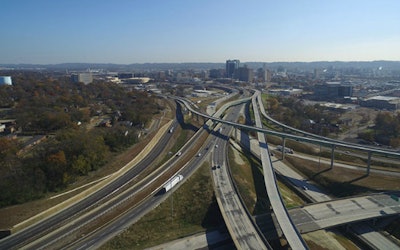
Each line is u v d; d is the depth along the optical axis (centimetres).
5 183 11788
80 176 14275
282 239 11250
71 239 9969
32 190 12131
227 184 14075
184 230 11062
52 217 11144
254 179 16238
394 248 11006
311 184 16512
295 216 12081
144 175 15075
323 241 11088
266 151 18738
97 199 12544
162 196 12825
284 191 15350
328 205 13000
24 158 14588
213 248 10138
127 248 9844
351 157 19862
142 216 11388
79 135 17150
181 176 14275
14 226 10212
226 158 17400
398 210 12575
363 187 15275
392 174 16662
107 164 15850
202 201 12656
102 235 10250
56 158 13425
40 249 9438
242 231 10250
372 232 11900
